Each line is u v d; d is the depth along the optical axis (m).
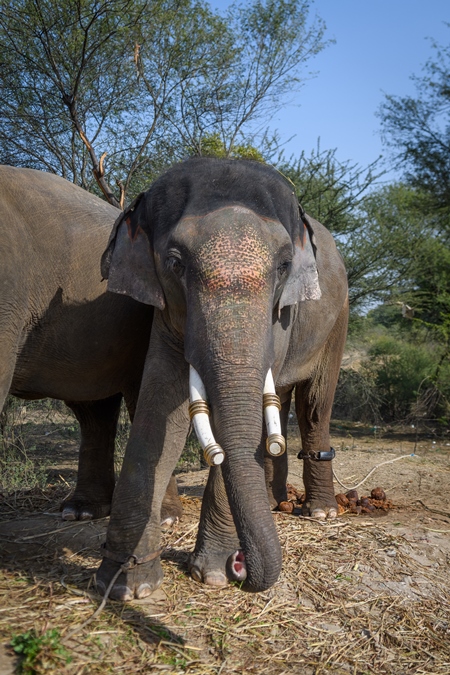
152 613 3.52
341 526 5.19
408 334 17.52
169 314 3.66
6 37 9.05
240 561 3.92
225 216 3.29
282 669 3.22
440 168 13.74
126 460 3.78
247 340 3.04
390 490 7.05
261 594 3.89
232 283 3.11
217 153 9.63
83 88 9.13
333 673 3.26
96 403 5.28
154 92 9.71
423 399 13.85
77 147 9.41
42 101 9.21
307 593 4.00
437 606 4.11
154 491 3.77
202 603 3.70
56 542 4.51
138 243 3.72
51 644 3.00
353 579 4.25
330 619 3.77
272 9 10.26
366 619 3.82
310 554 4.53
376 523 5.38
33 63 8.95
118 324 4.50
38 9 8.62
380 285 12.34
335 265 5.54
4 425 7.05
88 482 5.24
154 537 3.76
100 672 2.93
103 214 4.63
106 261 3.87
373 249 11.84
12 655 2.95
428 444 11.32
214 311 3.09
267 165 3.86
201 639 3.36
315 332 5.26
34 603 3.47
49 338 4.30
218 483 3.98
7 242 3.94
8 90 9.27
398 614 3.93
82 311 4.34
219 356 3.02
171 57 9.59
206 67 9.99
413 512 5.94
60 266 4.22
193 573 3.99
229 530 4.01
